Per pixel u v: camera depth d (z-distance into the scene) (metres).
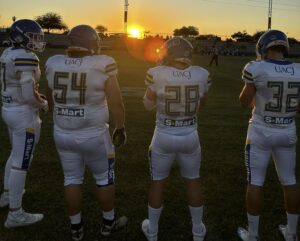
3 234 4.01
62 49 48.12
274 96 3.55
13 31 3.83
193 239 3.94
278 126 3.62
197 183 3.84
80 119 3.55
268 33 3.69
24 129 3.96
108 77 3.57
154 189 3.82
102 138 3.66
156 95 3.65
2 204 4.51
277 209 4.72
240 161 6.38
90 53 3.61
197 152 3.76
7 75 3.89
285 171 3.78
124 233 4.09
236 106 11.47
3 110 4.04
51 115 9.05
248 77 3.61
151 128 8.33
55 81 3.56
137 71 22.22
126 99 11.99
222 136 7.91
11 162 4.28
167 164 3.76
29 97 3.80
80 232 3.84
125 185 5.28
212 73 23.91
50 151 6.52
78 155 3.71
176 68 3.62
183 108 3.59
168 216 4.47
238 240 4.05
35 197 4.82
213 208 4.71
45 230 4.11
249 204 3.77
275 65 3.57
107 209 3.89
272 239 4.08
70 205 3.74
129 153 6.58
